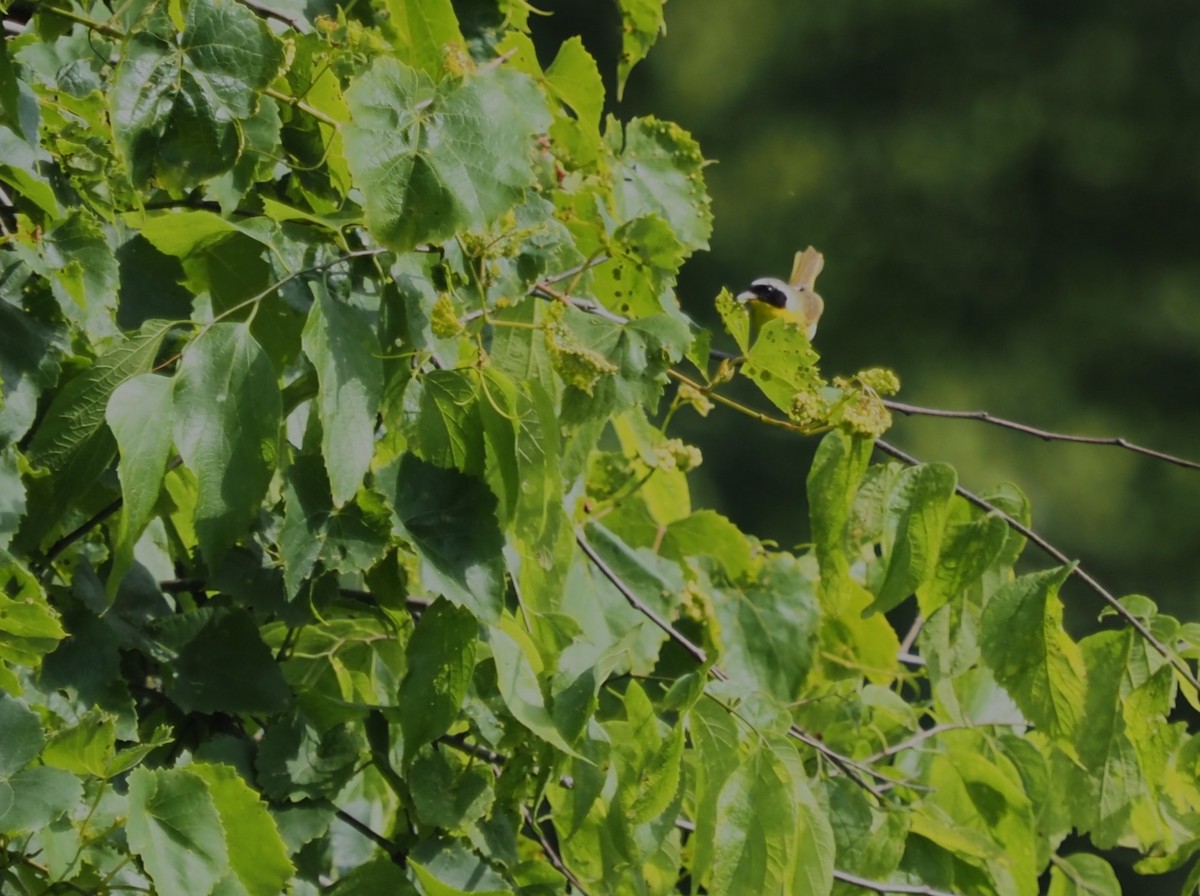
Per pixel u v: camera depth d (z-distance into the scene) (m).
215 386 2.13
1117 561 9.38
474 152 2.14
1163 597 9.35
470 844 2.28
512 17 2.46
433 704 2.22
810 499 2.34
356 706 2.28
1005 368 9.91
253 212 2.29
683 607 2.55
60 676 2.20
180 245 2.22
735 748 2.27
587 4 9.10
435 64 2.31
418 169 2.13
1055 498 9.52
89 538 2.30
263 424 2.13
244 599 2.27
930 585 2.36
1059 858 2.61
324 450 2.13
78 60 2.27
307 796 2.25
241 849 2.14
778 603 2.59
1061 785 2.57
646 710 2.30
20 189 2.17
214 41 2.15
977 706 2.61
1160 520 9.48
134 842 2.09
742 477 8.30
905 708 2.62
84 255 2.17
